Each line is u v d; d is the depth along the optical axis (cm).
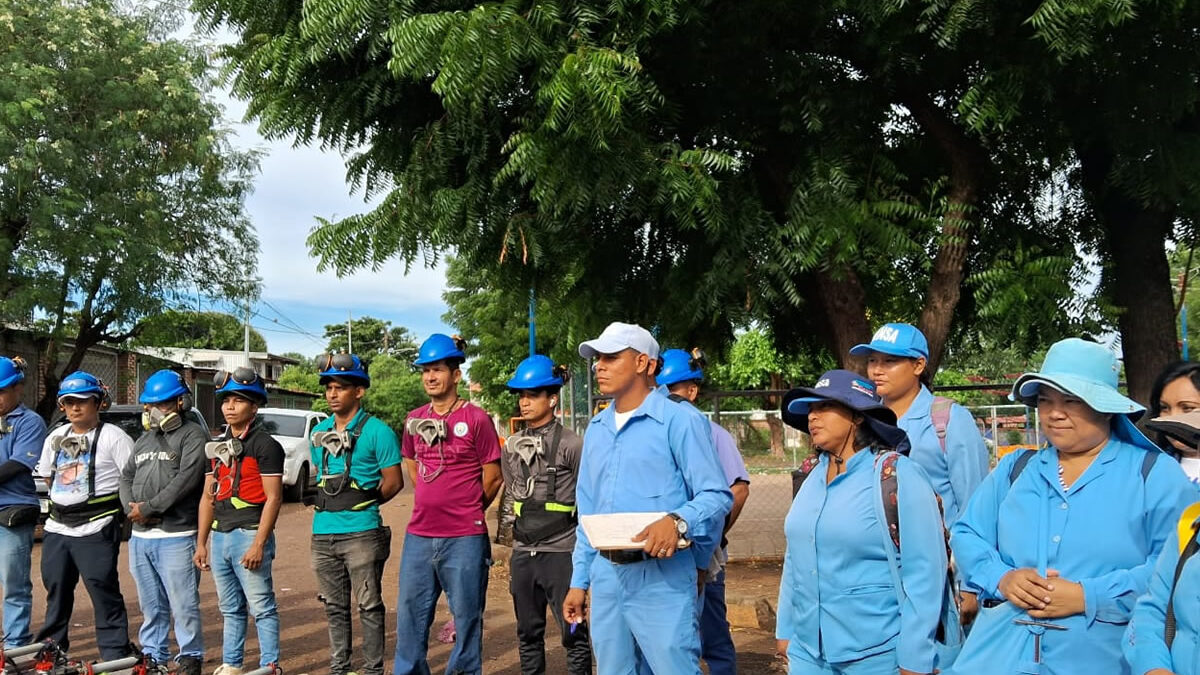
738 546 1088
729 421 1476
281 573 1036
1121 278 724
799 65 642
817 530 330
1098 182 721
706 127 686
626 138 586
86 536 585
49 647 573
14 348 2114
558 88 535
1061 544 285
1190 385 384
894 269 764
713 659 515
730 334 806
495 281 748
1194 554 246
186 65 1834
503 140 649
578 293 773
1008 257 675
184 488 562
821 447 336
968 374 2125
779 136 687
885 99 697
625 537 372
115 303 1798
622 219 669
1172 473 280
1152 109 630
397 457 543
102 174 1734
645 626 385
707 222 603
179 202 1902
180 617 570
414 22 544
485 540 527
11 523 598
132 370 2922
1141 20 578
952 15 563
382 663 538
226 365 4919
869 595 317
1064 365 296
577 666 503
